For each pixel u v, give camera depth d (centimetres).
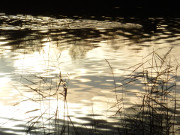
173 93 1586
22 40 3000
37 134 1212
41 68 2103
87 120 1334
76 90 1695
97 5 5747
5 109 1446
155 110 1354
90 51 2612
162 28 3744
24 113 1398
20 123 1308
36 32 3412
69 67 2139
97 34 3369
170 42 2962
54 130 1248
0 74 1972
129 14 4850
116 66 2161
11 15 4650
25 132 1228
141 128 1233
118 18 4478
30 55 2456
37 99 1562
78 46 2797
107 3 5941
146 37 3216
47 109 1446
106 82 1827
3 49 2638
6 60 2300
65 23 4028
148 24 4034
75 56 2439
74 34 3334
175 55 2431
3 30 3516
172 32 3481
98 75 1956
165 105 1426
